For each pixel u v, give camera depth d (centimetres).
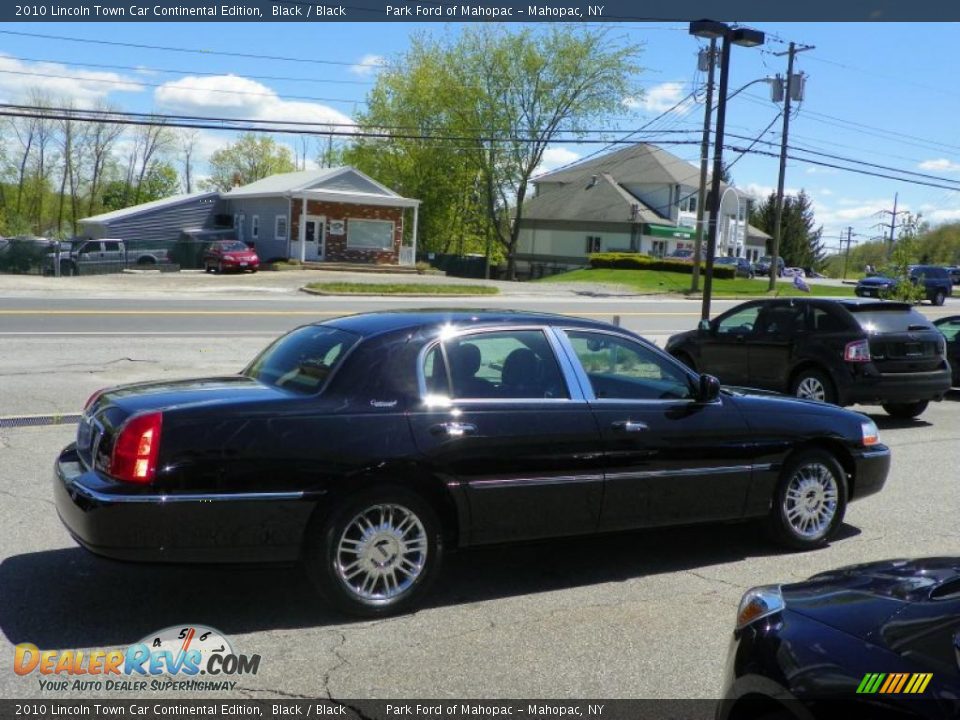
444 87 5775
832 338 1163
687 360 1371
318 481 464
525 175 5888
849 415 647
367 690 407
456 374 514
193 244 4622
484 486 504
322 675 420
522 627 483
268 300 2992
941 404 1429
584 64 5559
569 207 6938
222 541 452
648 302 3716
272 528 458
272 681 413
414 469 486
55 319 2120
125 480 443
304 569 474
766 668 281
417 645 456
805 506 625
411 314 554
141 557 443
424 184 6538
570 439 527
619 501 545
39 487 715
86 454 492
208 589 523
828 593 305
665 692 411
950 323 1599
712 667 438
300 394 488
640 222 6588
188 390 502
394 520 489
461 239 7038
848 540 655
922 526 697
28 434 916
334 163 7925
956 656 248
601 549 627
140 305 2597
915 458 972
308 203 4788
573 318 569
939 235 9825
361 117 6438
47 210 8019
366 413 482
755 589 326
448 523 509
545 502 521
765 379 1238
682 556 612
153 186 8169
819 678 264
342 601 476
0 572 538
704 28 2400
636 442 548
